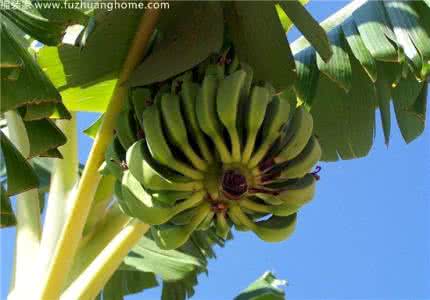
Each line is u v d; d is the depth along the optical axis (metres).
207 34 1.76
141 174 1.62
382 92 2.16
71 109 2.02
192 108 1.65
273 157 1.65
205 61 1.76
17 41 1.72
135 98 1.74
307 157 1.68
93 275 1.96
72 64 1.87
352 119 2.18
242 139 1.65
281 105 1.66
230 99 1.62
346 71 2.02
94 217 2.14
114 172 1.75
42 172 2.56
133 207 1.64
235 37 1.82
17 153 1.75
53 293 1.89
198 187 1.63
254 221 1.70
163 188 1.61
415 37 2.01
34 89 1.69
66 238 1.87
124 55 1.83
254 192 1.64
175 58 1.74
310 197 1.69
